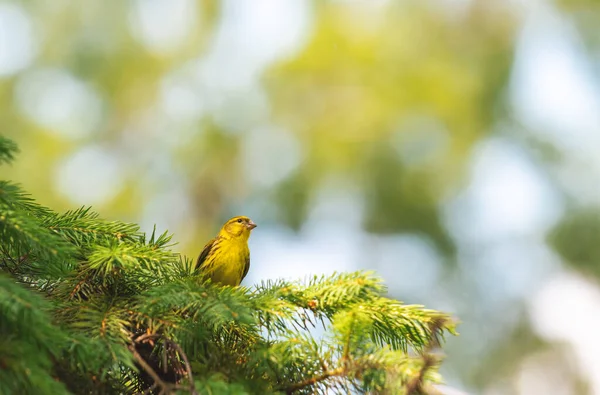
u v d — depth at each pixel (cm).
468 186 1770
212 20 1969
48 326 345
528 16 1911
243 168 1827
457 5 1930
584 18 1881
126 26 1900
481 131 1838
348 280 454
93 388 385
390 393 381
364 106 1817
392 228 1744
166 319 409
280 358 389
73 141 1833
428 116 1823
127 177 1816
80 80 1873
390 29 1917
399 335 450
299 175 1761
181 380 388
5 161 377
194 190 1819
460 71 1880
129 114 1872
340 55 1875
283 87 1873
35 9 1881
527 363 1672
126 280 443
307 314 448
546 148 1809
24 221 392
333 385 391
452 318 446
